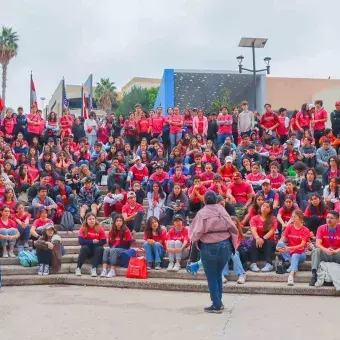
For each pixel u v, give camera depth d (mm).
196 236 7102
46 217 11148
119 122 19719
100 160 15242
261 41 20969
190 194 12039
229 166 12891
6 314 7137
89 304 7859
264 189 11242
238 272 9336
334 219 9148
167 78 26266
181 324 6531
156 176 12727
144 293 8922
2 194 12070
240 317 6949
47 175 13422
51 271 10133
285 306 7758
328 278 8773
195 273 9578
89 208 12523
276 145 15250
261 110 26172
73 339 5840
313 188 11766
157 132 17750
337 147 15852
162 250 10062
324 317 6980
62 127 18625
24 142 16578
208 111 25906
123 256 10031
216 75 26672
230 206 10227
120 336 5961
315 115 16875
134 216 11570
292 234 9688
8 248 10633
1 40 52094
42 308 7543
